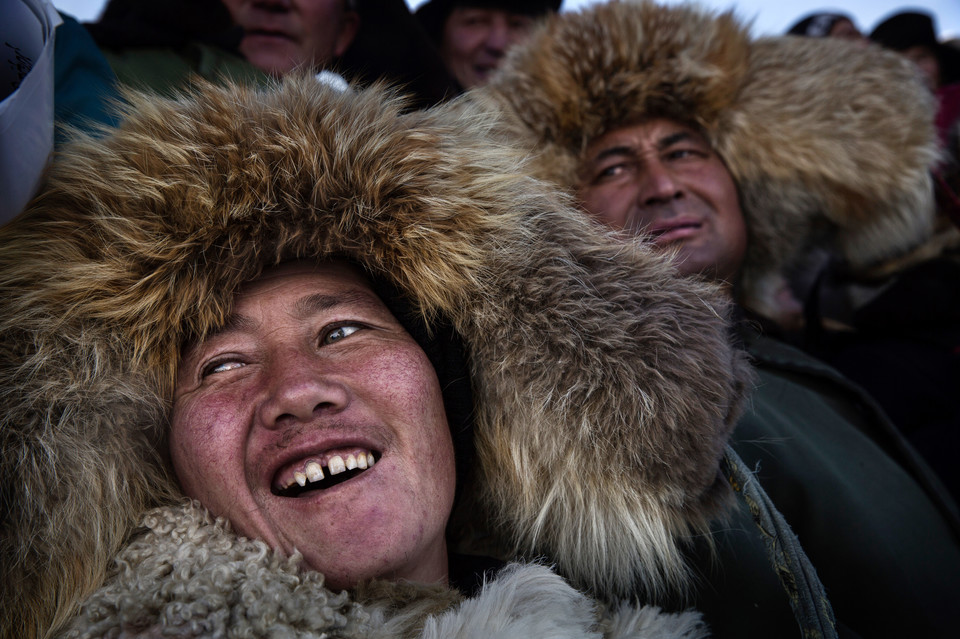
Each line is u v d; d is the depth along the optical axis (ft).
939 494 5.01
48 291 3.12
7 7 2.78
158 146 3.27
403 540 3.07
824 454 4.89
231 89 3.54
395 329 3.43
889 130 5.89
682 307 3.46
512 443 3.58
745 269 6.24
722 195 5.59
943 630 4.49
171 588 2.67
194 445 3.09
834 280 7.18
